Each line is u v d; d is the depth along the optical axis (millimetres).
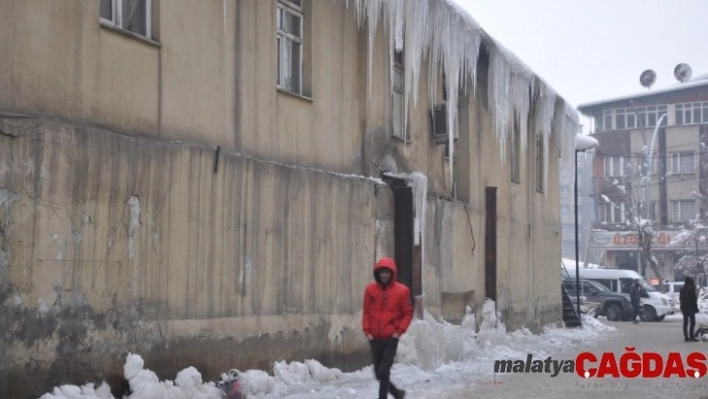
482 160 18922
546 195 24125
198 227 9453
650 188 56312
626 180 54562
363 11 13344
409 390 11266
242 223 10211
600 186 58750
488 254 18906
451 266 16594
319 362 11688
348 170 12953
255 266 10438
